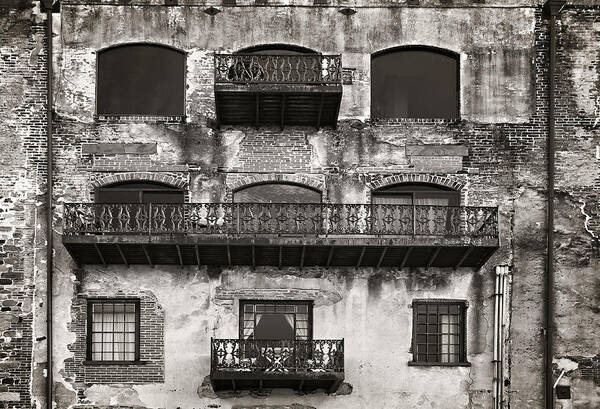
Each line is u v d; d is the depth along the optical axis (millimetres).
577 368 27031
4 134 27266
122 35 27750
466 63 27891
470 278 27266
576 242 27391
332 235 26688
